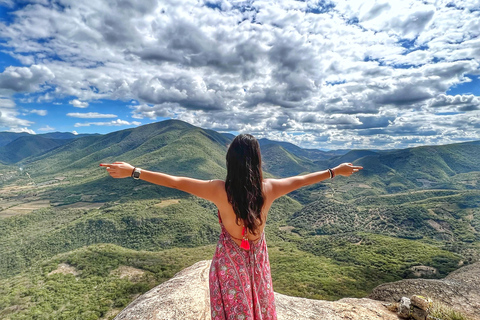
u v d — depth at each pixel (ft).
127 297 162.91
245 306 5.49
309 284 136.98
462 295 19.69
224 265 5.89
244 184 5.63
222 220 6.12
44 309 149.07
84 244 331.36
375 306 14.21
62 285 179.73
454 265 158.10
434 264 163.63
